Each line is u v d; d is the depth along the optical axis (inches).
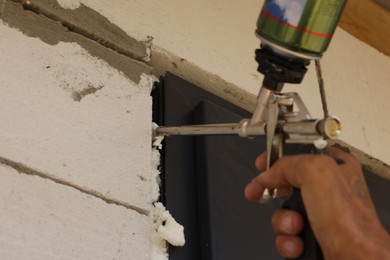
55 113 37.8
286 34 32.8
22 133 35.7
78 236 35.0
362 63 67.5
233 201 43.0
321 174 27.9
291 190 30.9
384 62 70.2
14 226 32.9
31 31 39.9
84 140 38.3
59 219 34.8
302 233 30.3
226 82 51.7
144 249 37.6
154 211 40.4
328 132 29.6
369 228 27.2
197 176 43.6
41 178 35.3
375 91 66.0
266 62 33.3
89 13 44.4
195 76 50.7
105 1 46.5
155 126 43.5
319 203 27.4
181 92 47.4
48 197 34.9
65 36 41.6
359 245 26.2
